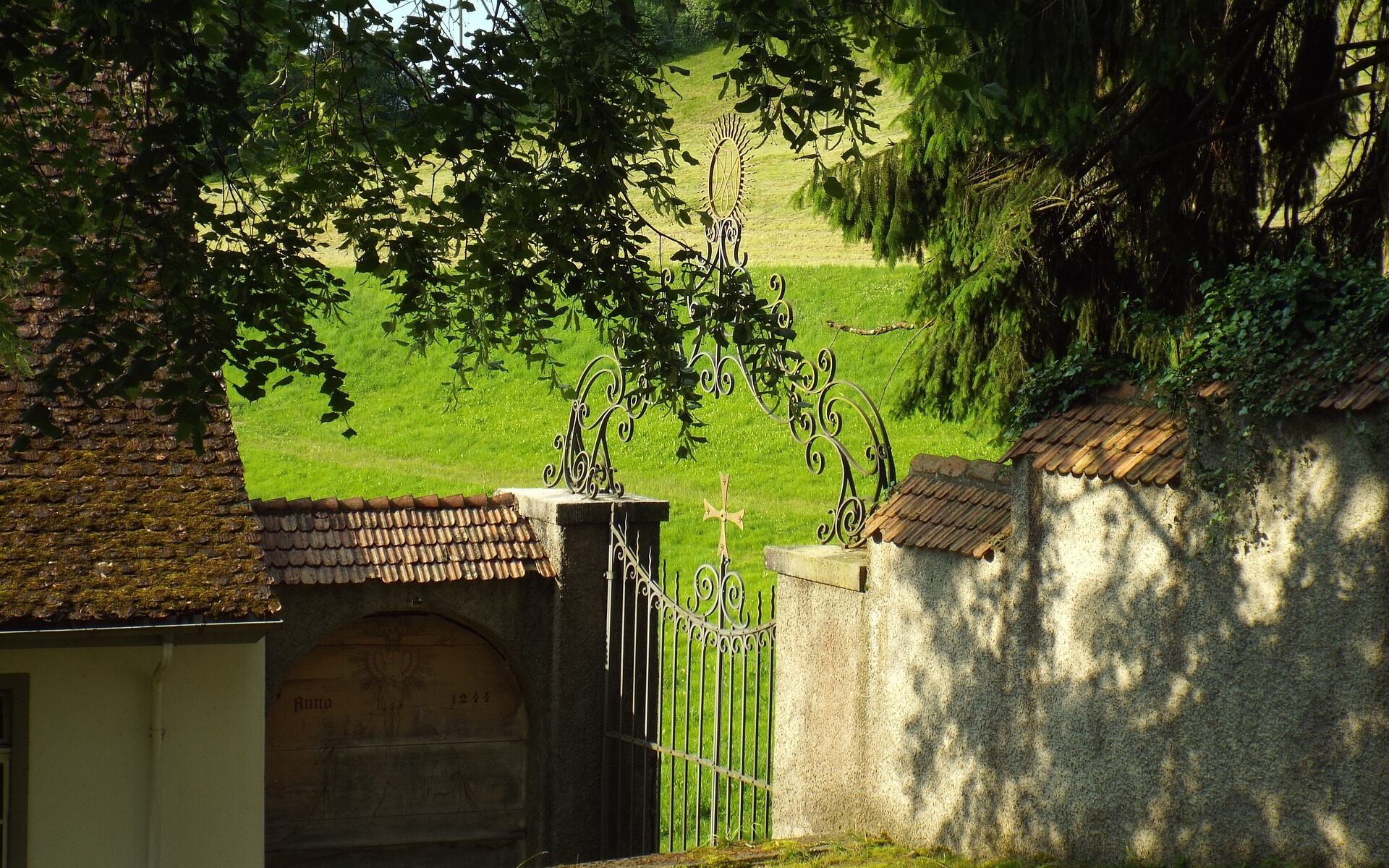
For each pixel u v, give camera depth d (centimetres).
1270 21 948
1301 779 507
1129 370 632
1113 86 945
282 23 589
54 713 823
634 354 696
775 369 730
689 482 2548
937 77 799
